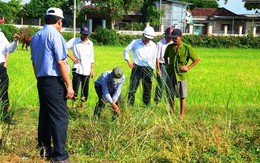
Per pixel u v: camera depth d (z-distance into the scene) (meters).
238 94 14.63
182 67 10.08
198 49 49.03
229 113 11.01
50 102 6.99
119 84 8.77
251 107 12.22
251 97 14.09
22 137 8.25
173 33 10.05
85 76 11.40
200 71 22.77
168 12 66.12
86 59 11.36
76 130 8.42
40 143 7.49
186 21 68.94
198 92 14.73
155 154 7.45
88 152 7.78
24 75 18.02
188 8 74.75
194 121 9.60
